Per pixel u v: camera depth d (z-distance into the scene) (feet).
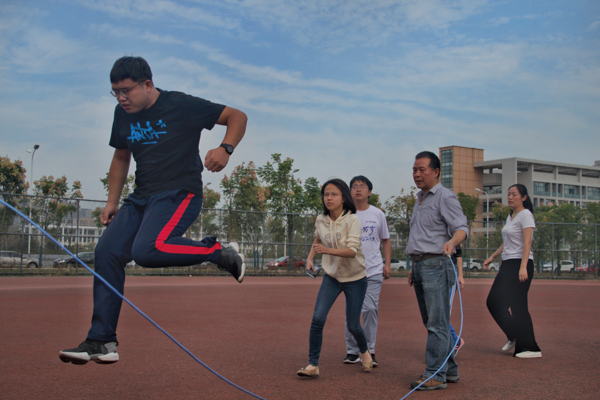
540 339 21.49
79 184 119.75
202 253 10.39
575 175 344.90
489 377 14.53
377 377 14.30
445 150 333.62
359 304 14.70
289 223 78.84
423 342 20.12
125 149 11.96
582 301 41.34
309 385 13.19
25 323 22.22
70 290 40.81
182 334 20.42
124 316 25.34
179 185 10.61
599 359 17.26
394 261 87.45
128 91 10.25
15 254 62.23
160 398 11.63
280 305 32.96
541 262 87.04
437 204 14.24
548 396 12.49
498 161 323.37
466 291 51.26
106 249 10.42
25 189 126.52
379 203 138.51
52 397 11.48
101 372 13.97
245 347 18.11
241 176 103.86
